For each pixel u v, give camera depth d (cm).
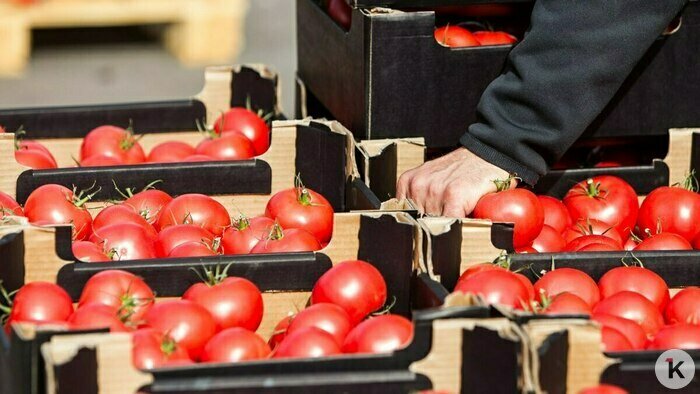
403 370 206
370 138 323
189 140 378
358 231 266
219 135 356
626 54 288
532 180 296
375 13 319
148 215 302
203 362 228
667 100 333
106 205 315
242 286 246
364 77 321
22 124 364
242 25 955
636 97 331
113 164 328
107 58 888
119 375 198
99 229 277
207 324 233
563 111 290
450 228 260
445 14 365
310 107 397
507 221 280
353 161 311
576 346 205
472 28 368
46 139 367
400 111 323
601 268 269
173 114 375
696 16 327
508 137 293
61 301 234
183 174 318
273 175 322
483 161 296
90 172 313
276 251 269
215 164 319
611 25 287
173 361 218
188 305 234
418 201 300
